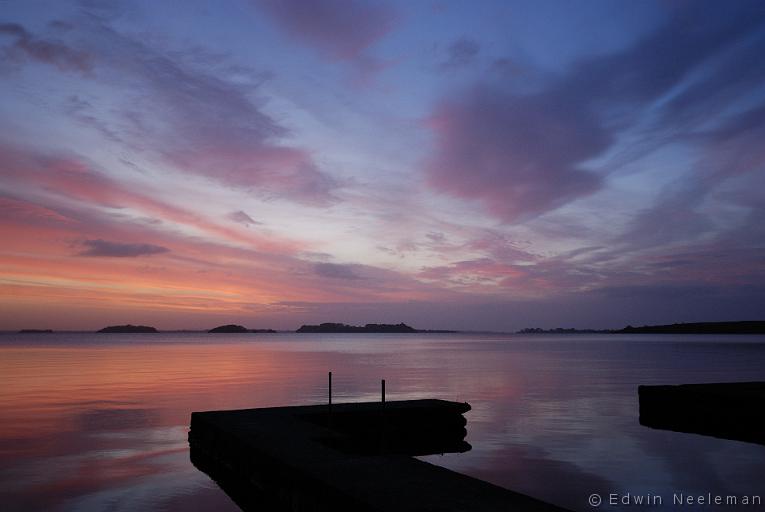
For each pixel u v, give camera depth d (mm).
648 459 15375
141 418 21969
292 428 14555
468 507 7504
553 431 19594
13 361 62375
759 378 39219
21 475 13648
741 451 16297
